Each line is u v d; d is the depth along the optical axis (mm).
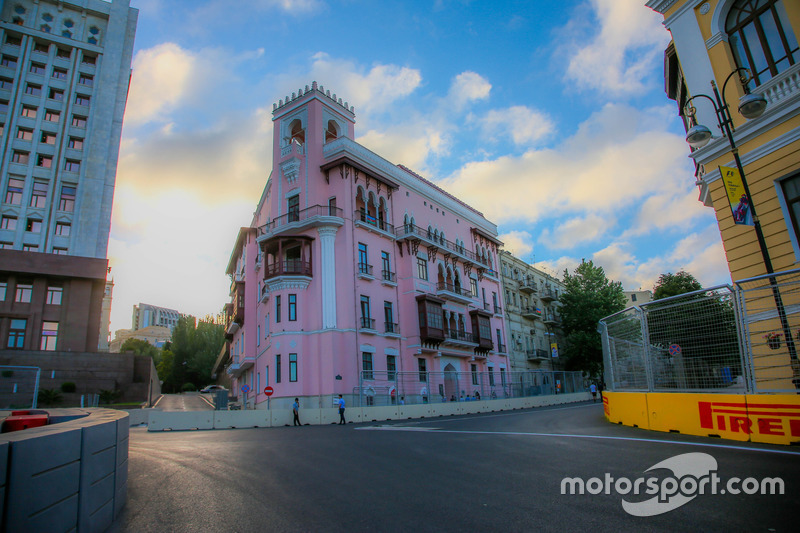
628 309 12422
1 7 44406
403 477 7500
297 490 7000
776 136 11852
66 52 46750
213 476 8516
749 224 11000
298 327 31297
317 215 32812
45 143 43531
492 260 51438
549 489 6008
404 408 28547
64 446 4062
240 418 24453
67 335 38969
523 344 52438
